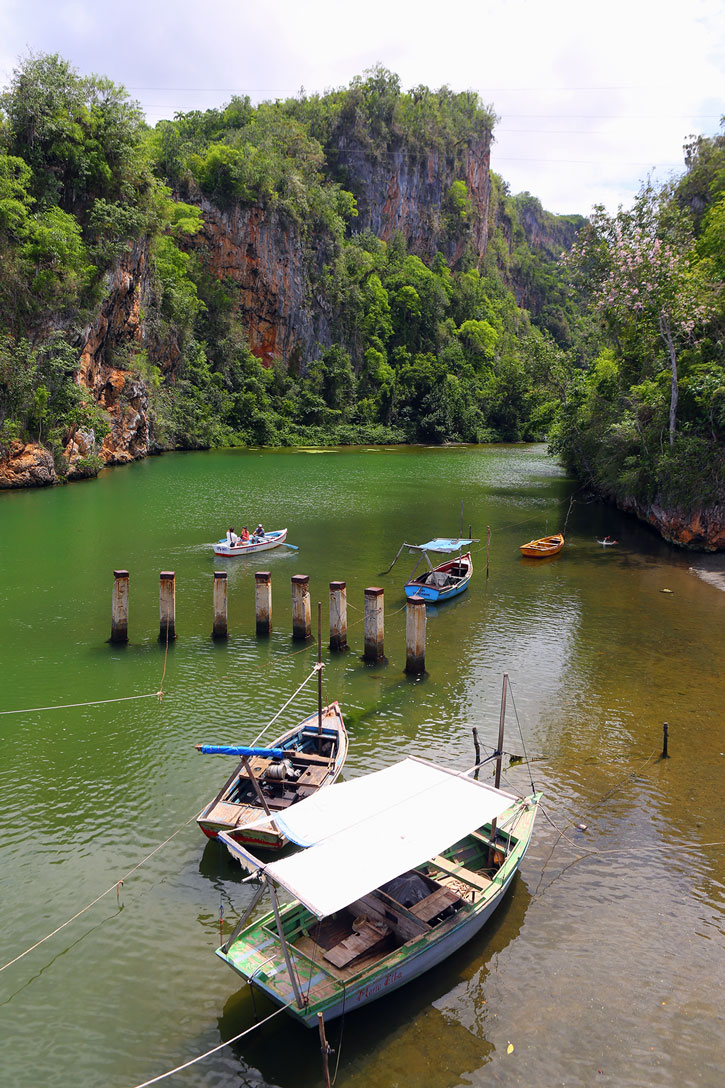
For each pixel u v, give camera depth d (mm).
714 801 15094
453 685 20906
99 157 68500
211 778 15852
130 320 75562
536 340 71625
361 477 68875
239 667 21953
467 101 182625
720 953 11000
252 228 108625
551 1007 9984
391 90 158250
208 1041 9508
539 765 16531
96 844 13547
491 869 12156
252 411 103250
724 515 37875
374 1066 9117
